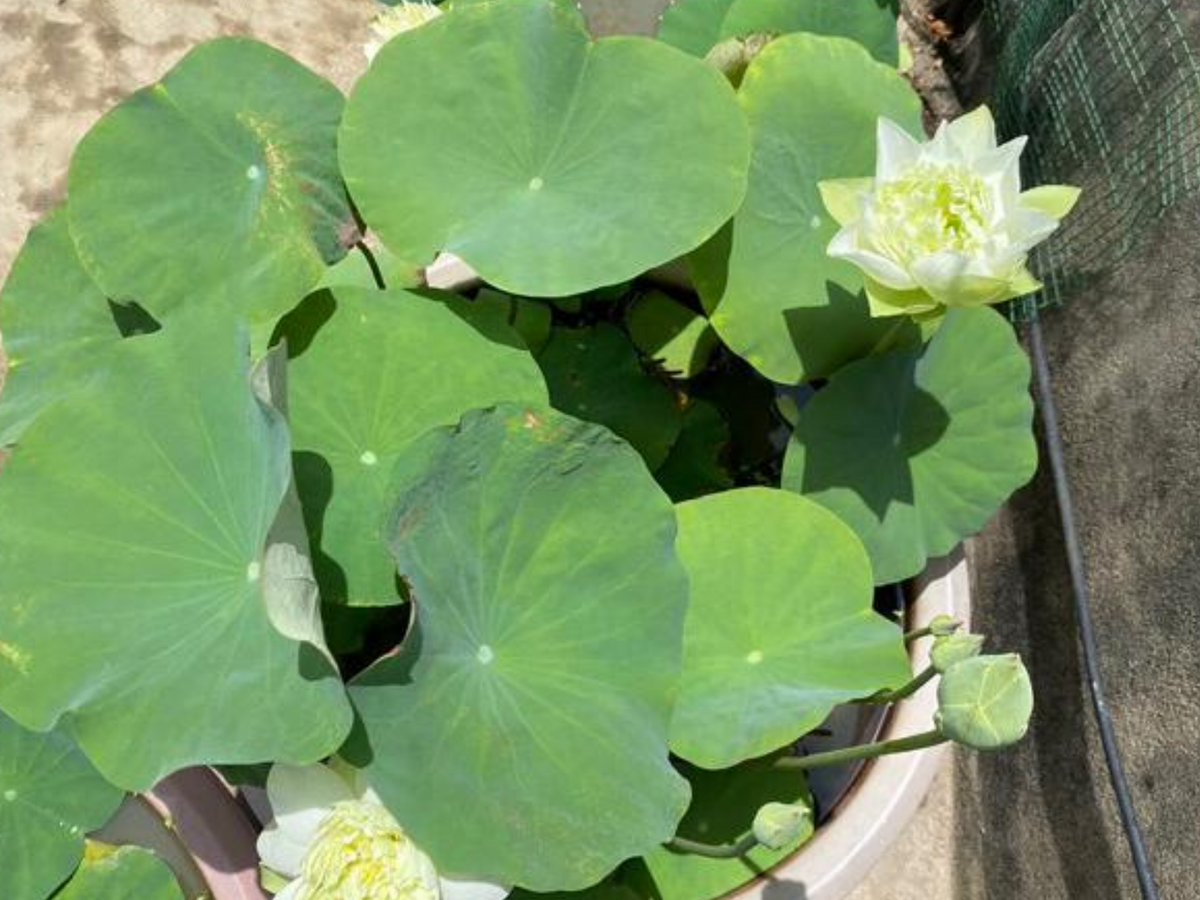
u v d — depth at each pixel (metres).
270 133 0.94
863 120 0.98
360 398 0.92
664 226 0.91
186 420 0.83
